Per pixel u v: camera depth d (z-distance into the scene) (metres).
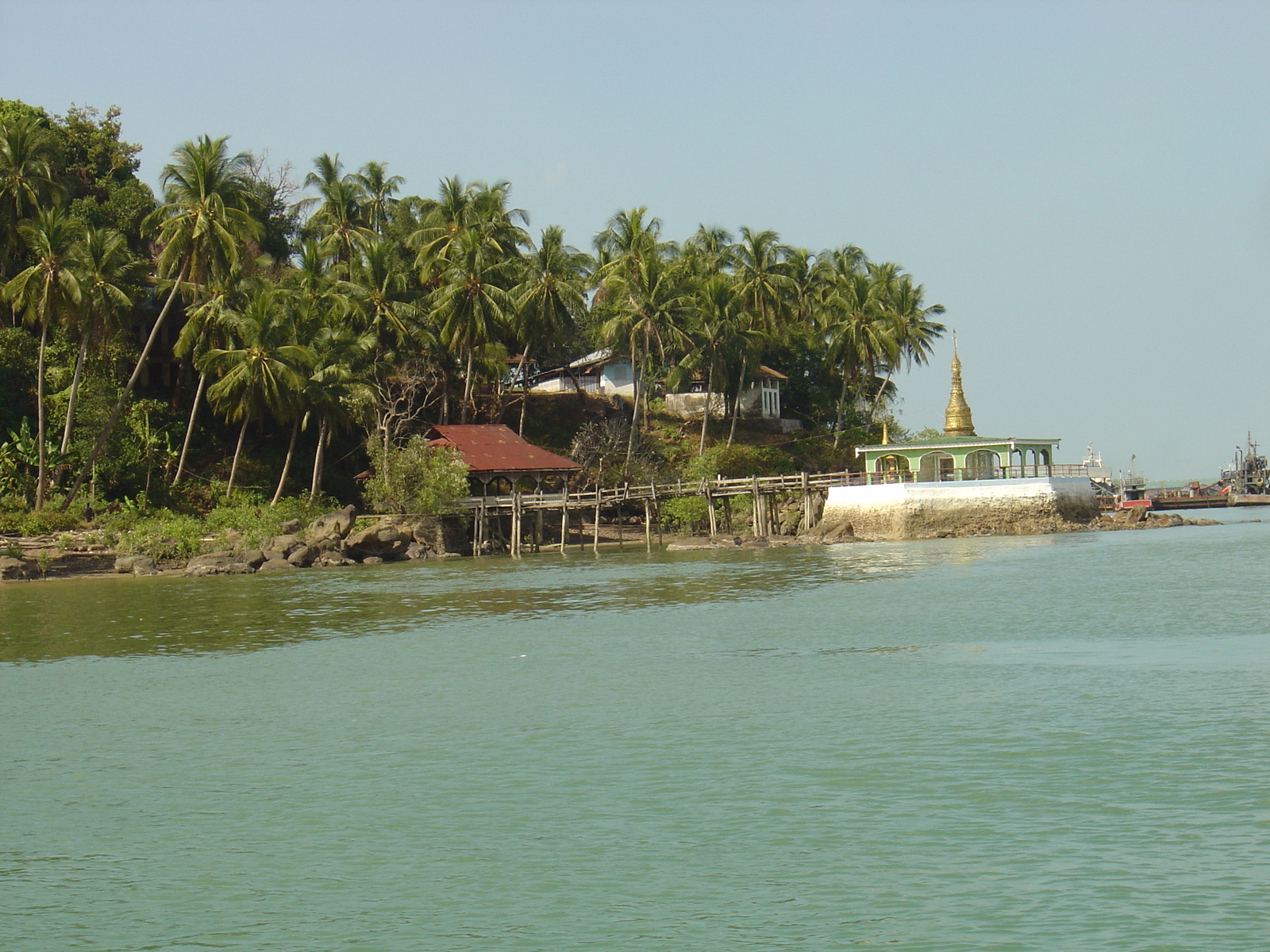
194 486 84.19
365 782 22.38
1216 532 86.31
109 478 78.56
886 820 19.12
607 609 47.53
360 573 68.31
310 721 27.73
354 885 17.38
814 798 20.39
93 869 18.30
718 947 14.95
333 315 86.44
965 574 56.31
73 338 81.31
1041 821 18.75
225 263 75.31
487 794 21.34
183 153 73.62
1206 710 25.23
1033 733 23.95
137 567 69.25
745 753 23.39
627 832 19.09
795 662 33.50
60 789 22.53
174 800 21.64
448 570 69.31
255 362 75.56
